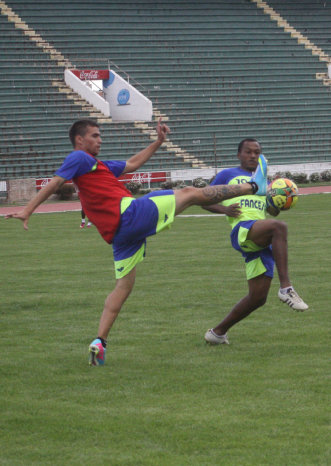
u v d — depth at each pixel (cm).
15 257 2769
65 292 1969
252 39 9200
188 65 8694
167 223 1211
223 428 895
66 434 888
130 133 7825
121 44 8606
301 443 841
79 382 1116
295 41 9381
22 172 7081
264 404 984
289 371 1143
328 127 8600
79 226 4153
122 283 1242
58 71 8088
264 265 1295
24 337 1442
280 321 1533
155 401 1011
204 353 1280
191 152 7900
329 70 9138
